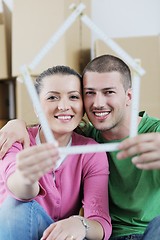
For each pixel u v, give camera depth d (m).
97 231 0.96
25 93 2.00
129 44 2.01
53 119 1.04
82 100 1.09
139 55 1.99
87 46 2.18
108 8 2.43
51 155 0.73
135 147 0.75
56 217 1.06
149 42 1.99
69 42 2.02
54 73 1.05
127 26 2.43
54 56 1.97
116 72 1.08
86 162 1.09
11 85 2.49
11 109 2.51
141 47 2.00
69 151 0.76
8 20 2.24
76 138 1.14
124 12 2.44
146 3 2.43
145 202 1.12
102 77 1.06
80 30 2.12
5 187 0.93
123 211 1.15
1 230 0.91
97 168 1.08
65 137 1.08
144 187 1.13
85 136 1.23
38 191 0.90
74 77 1.06
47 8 2.02
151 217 1.13
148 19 2.43
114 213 1.17
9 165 0.93
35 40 2.04
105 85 1.06
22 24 2.06
